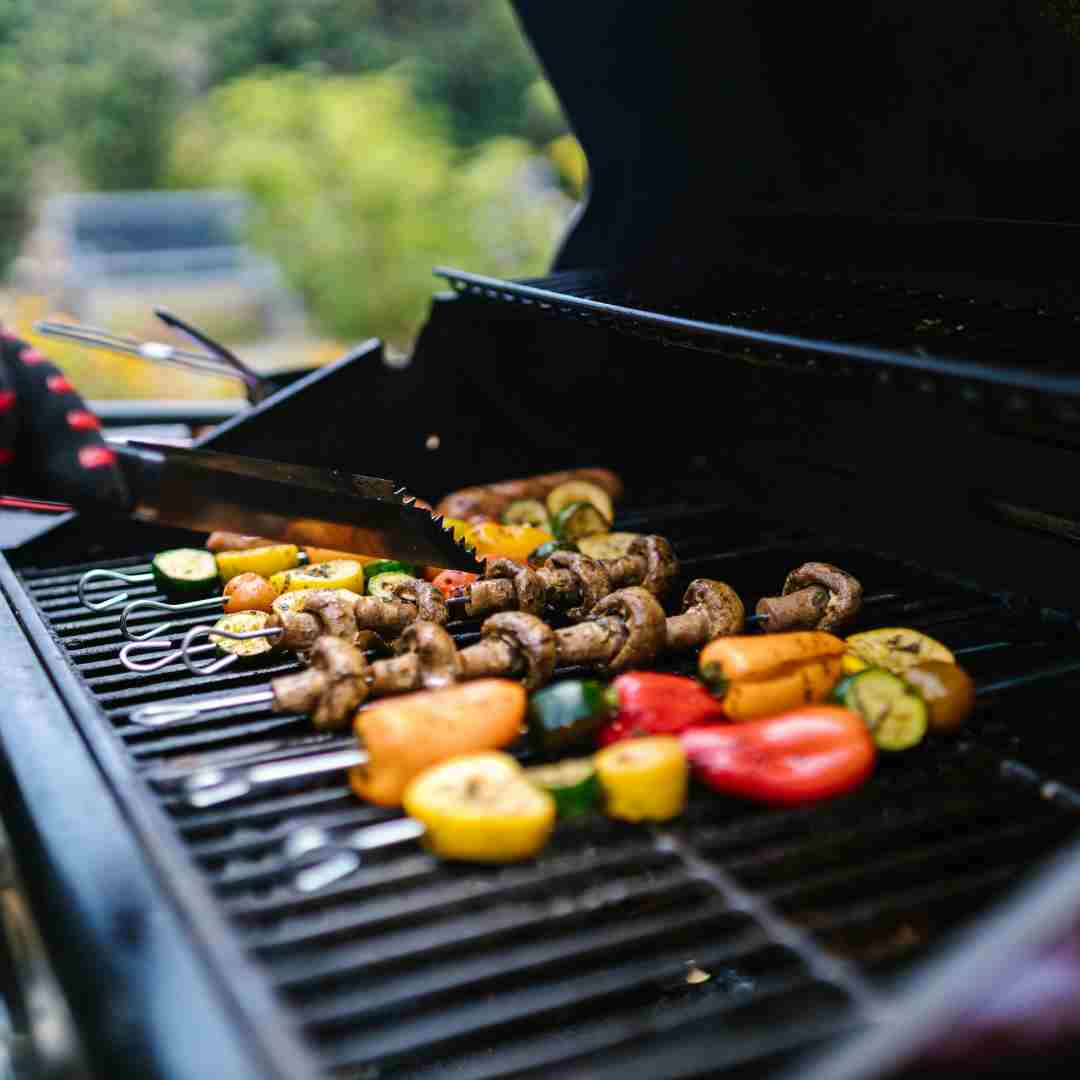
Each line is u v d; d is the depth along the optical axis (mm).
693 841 1481
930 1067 925
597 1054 1268
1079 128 1962
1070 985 944
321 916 1352
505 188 9398
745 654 1728
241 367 2814
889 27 2184
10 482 1735
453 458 2967
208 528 1769
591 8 2703
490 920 1340
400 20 12406
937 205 2303
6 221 10648
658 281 2643
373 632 2016
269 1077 1011
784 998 1253
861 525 2582
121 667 1979
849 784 1556
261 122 9367
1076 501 2090
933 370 1442
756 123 2598
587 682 1684
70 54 11156
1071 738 1731
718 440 2943
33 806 1429
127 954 1159
